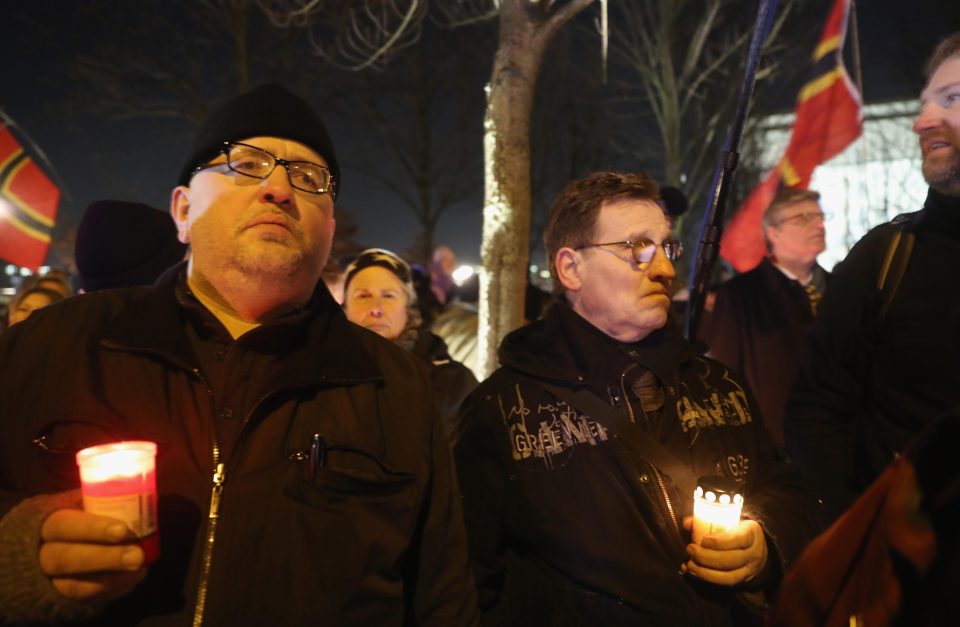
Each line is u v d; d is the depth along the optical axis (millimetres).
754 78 2541
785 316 3824
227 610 1352
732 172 2641
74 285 7070
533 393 2061
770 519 1857
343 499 1482
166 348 1485
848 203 10016
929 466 852
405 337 3213
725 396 2135
